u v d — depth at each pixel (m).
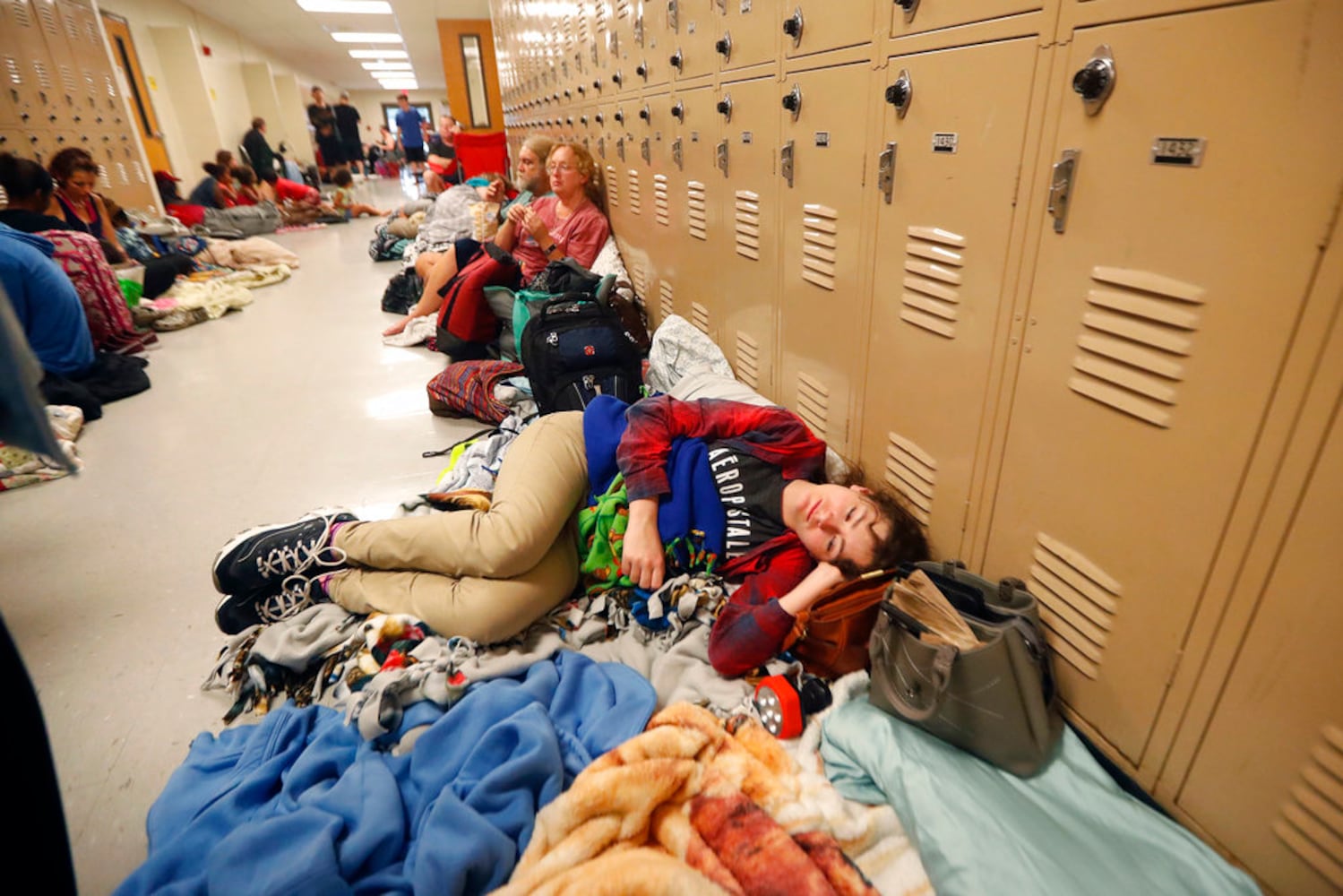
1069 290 1.00
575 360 2.34
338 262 5.90
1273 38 0.70
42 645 1.57
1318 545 0.75
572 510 1.60
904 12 1.23
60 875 0.61
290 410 2.79
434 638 1.41
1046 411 1.08
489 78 9.14
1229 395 0.81
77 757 1.30
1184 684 0.94
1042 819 1.00
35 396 0.53
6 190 3.31
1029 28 0.98
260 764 1.20
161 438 2.57
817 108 1.57
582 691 1.34
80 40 5.31
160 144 8.27
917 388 1.39
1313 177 0.69
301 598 1.52
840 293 1.61
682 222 2.51
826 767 1.18
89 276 3.30
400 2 7.86
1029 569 1.18
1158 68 0.82
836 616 1.31
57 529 2.00
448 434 2.56
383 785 1.11
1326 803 0.80
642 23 2.52
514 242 3.58
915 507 1.45
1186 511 0.89
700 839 1.03
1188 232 0.82
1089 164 0.93
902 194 1.33
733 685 1.33
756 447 1.55
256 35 11.38
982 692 1.07
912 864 1.01
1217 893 0.89
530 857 1.00
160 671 1.50
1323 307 0.70
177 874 1.03
